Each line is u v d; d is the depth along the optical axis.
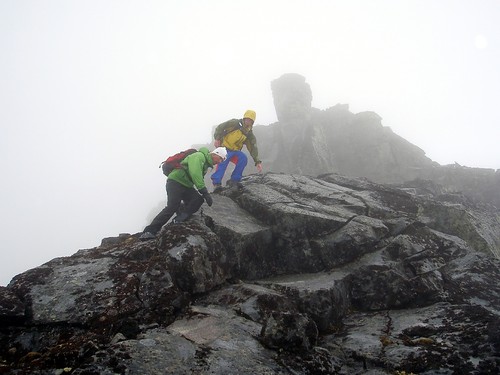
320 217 8.71
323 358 5.04
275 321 5.05
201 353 4.48
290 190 10.98
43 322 5.18
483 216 12.80
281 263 8.44
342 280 7.60
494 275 7.96
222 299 6.39
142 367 3.95
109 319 5.26
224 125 11.03
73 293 5.77
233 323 5.45
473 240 10.05
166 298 5.70
